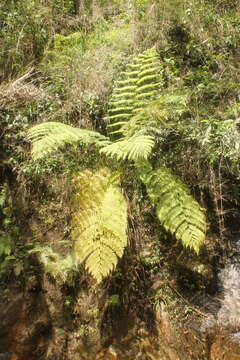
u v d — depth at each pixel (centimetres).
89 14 476
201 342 212
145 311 238
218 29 377
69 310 241
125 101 296
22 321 233
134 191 285
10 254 261
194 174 288
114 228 230
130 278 253
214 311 229
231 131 269
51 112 318
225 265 256
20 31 386
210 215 279
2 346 221
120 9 475
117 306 242
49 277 253
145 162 270
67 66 364
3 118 308
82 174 268
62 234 279
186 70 365
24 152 302
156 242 270
